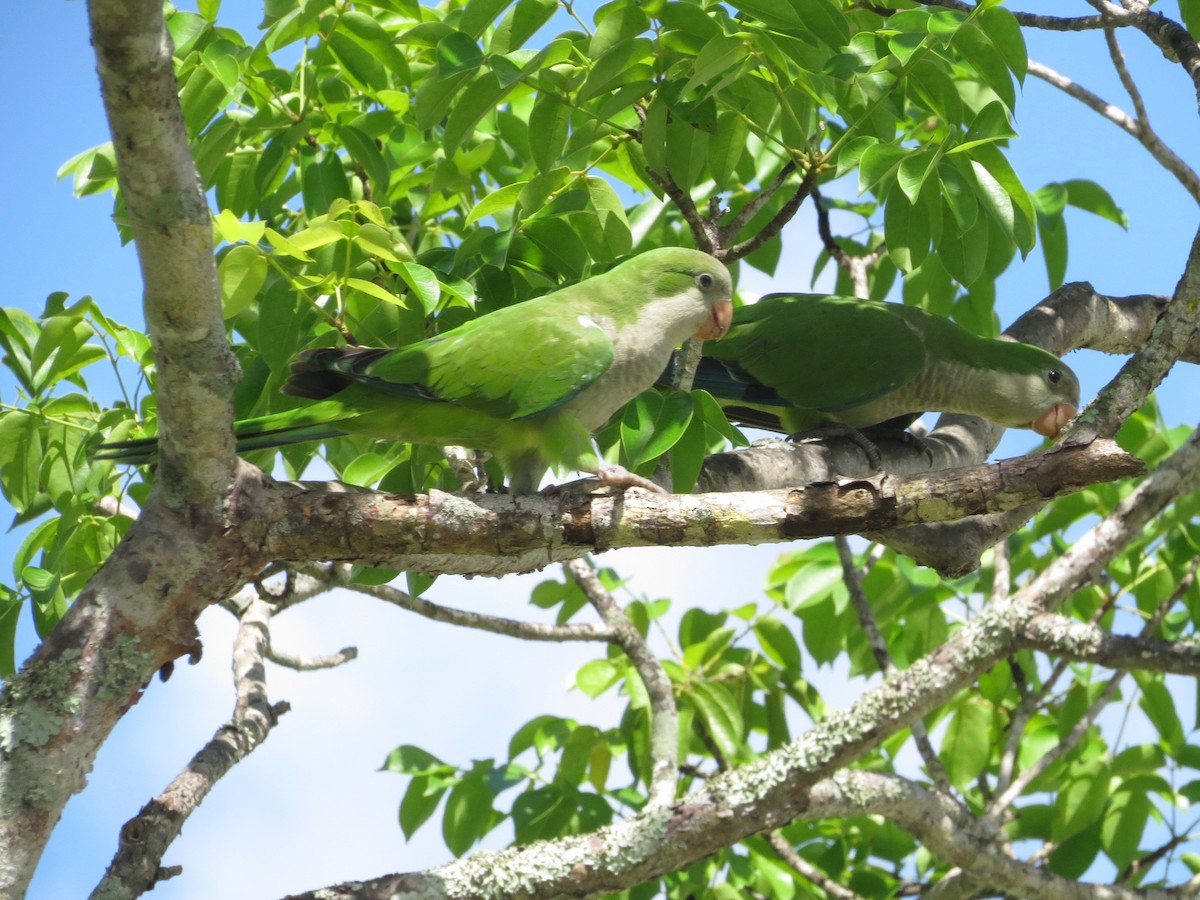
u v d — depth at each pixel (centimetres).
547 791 1060
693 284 819
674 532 616
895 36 775
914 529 828
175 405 563
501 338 739
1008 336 1177
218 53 757
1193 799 1101
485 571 677
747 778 836
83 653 580
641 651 1047
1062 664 1098
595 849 783
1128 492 1186
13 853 560
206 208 526
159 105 494
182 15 814
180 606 595
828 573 1127
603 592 1083
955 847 941
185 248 523
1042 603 948
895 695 880
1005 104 767
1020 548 1211
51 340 844
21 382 887
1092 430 648
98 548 916
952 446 1130
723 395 1073
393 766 1062
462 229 1064
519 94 881
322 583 1005
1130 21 891
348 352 722
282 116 864
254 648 924
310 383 744
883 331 1059
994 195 818
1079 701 1128
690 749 1220
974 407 1108
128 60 480
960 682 905
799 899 1105
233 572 601
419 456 816
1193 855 1188
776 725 1185
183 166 511
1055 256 1084
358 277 797
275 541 600
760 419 1142
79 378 942
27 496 880
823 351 1054
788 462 905
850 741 859
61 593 869
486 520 609
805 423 1098
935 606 1162
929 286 1165
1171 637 1198
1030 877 963
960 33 749
